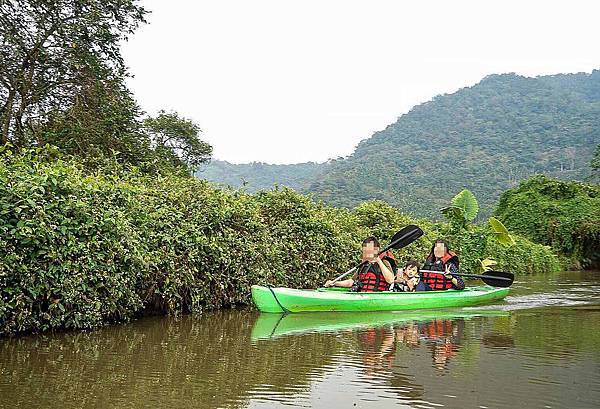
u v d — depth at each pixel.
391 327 7.70
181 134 33.16
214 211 9.49
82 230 7.18
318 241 11.80
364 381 4.93
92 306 7.08
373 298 9.17
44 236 6.66
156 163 16.73
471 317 8.73
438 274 10.75
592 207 28.38
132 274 7.67
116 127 18.45
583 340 6.82
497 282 11.27
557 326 7.88
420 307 9.58
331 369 5.33
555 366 5.49
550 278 18.62
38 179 7.03
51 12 17.66
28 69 17.72
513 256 20.95
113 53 19.38
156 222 8.55
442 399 4.45
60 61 17.80
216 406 4.25
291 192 12.10
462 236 18.70
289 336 6.98
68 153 16.69
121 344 6.37
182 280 8.60
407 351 6.13
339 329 7.51
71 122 17.55
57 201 7.06
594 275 20.56
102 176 9.20
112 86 19.11
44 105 18.25
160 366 5.41
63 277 6.80
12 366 5.31
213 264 9.14
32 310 6.72
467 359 5.78
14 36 17.08
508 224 29.95
